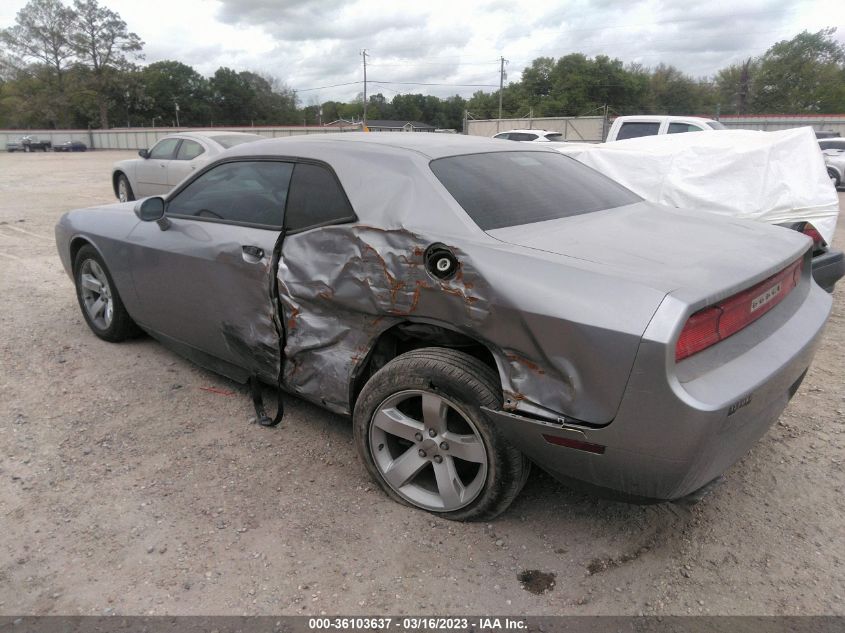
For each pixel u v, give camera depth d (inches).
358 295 105.3
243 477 116.5
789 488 114.7
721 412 77.4
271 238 120.5
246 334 127.8
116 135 2615.7
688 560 96.6
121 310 171.6
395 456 111.1
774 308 98.3
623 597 89.0
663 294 78.0
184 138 410.3
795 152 211.8
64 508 106.9
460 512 102.4
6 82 3587.6
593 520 105.5
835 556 97.3
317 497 110.8
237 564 94.4
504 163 121.3
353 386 111.8
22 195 585.6
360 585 90.6
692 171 222.4
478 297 90.0
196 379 157.8
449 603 87.5
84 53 3506.4
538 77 3339.1
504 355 90.0
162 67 4303.6
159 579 91.3
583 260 88.0
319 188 116.0
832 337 193.6
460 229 97.0
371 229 103.7
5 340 183.0
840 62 3213.6
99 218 170.2
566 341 82.3
